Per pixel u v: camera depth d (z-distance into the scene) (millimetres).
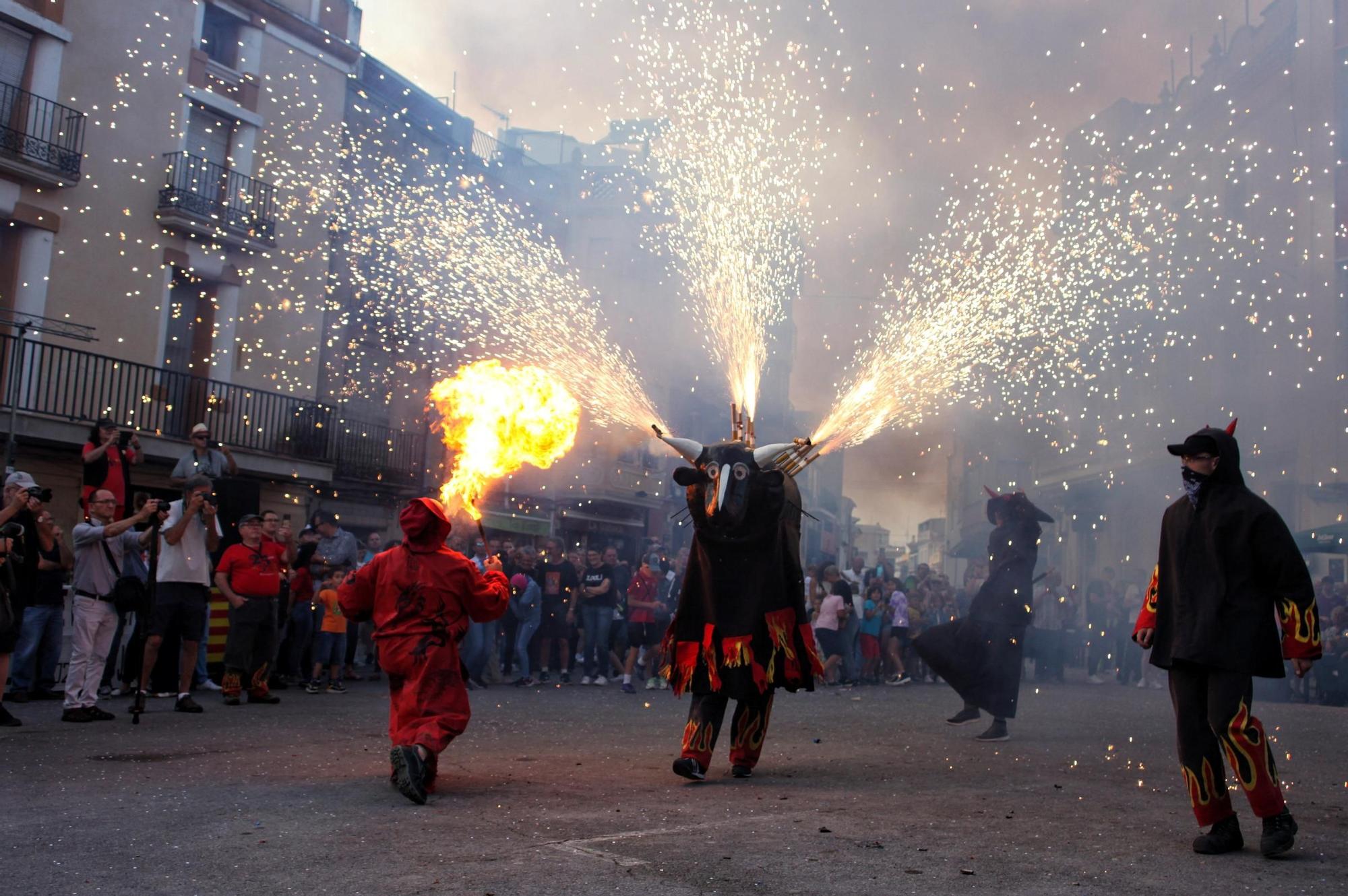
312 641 12508
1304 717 12367
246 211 21438
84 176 19359
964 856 4188
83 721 8531
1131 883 3873
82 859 3898
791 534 6547
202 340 21328
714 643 6203
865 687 16734
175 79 20594
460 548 14820
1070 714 11531
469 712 5656
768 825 4664
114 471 11695
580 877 3688
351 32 24016
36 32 18797
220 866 3812
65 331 19156
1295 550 4613
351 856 3971
